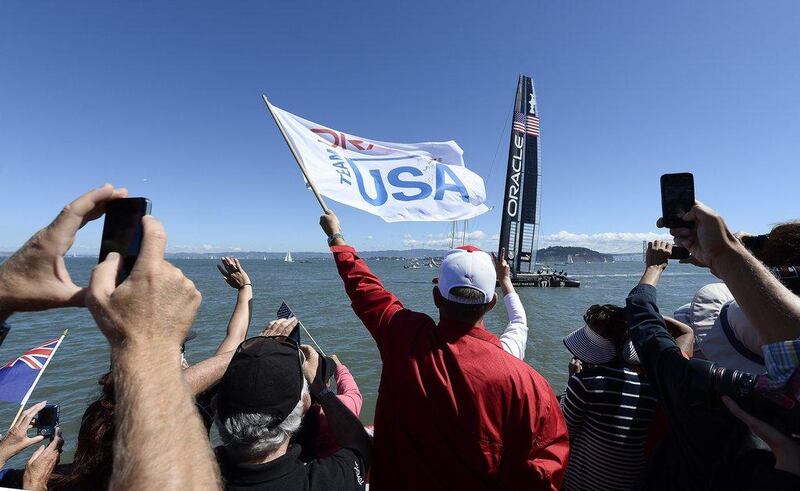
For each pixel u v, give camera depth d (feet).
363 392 37.40
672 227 4.85
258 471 5.12
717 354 5.85
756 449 4.57
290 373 5.64
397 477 6.06
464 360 5.85
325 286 180.55
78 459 6.73
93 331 62.95
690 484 5.20
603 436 8.13
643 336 6.17
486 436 5.54
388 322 6.94
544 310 98.17
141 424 2.94
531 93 143.95
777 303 3.91
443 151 15.65
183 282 3.36
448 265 6.34
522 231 150.92
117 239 3.55
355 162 14.65
